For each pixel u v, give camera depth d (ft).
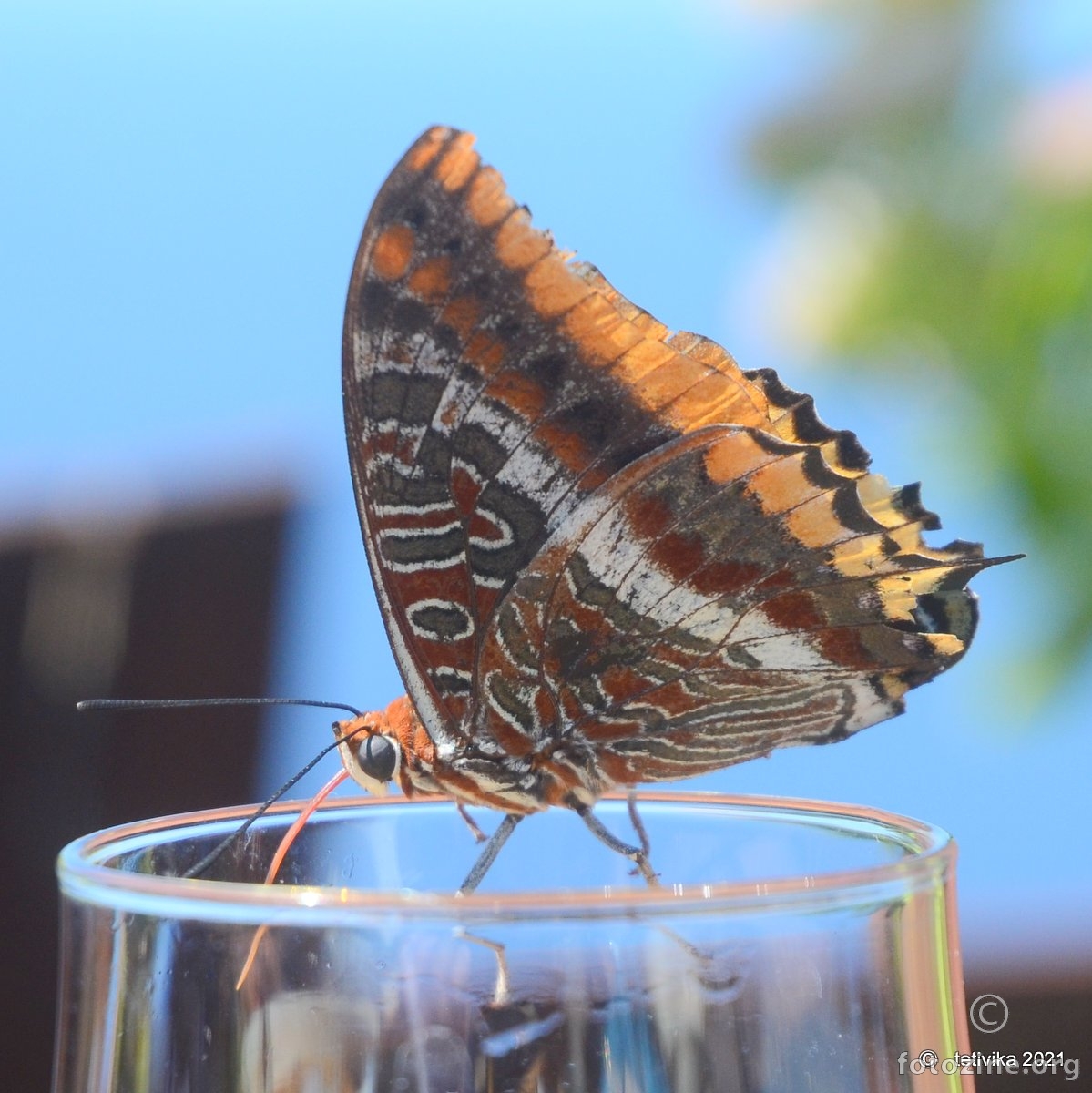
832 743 2.31
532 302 2.26
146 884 2.14
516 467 2.26
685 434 2.27
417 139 2.24
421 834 2.21
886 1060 2.14
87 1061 2.15
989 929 2.37
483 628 2.27
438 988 2.00
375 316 2.25
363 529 2.26
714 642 2.28
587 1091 1.96
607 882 2.21
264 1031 2.04
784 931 2.06
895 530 2.27
